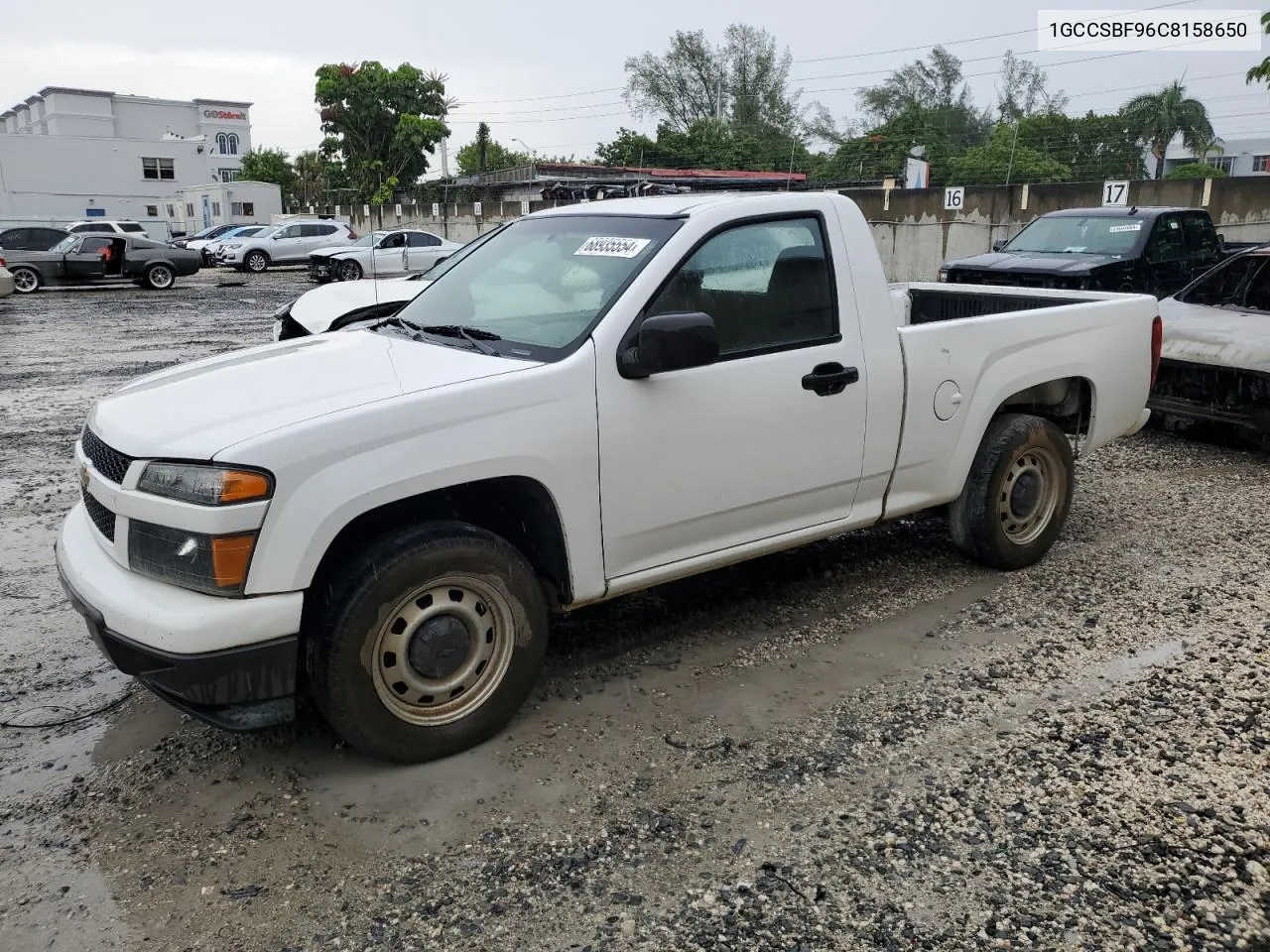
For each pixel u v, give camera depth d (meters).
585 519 3.53
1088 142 43.38
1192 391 7.30
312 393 3.29
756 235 3.95
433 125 52.09
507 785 3.25
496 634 3.45
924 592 4.81
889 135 51.38
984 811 3.06
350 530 3.31
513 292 4.01
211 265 36.25
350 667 3.13
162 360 12.52
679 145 51.88
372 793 3.21
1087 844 2.90
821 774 3.29
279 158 75.69
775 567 5.15
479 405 3.25
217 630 2.91
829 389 4.07
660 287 3.66
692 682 3.94
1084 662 4.04
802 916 2.64
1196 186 17.62
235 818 3.10
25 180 62.47
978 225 20.11
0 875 2.85
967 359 4.57
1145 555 5.26
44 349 13.48
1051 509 5.09
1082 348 5.05
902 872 2.80
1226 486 6.55
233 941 2.58
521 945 2.56
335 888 2.78
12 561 5.40
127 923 2.65
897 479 4.45
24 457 7.66
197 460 2.95
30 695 3.92
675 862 2.87
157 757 3.46
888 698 3.78
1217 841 2.90
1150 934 2.55
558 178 37.78
